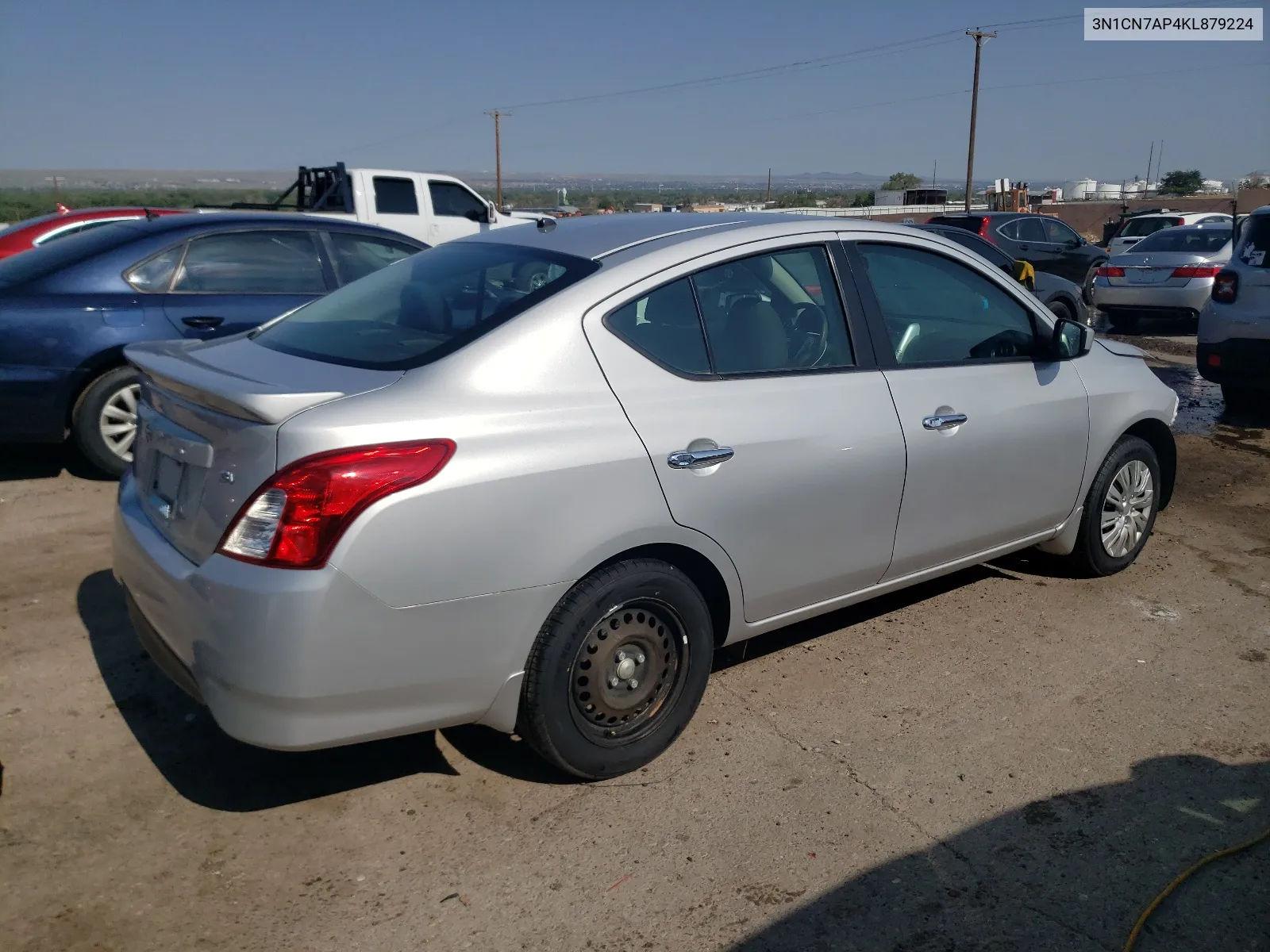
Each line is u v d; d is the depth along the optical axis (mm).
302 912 2635
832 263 3697
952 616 4500
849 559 3662
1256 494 6449
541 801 3119
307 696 2572
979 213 16969
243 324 6301
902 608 4582
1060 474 4418
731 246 3434
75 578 4699
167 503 3008
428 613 2676
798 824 3010
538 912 2643
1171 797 3166
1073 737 3508
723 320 3365
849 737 3492
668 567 3141
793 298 3570
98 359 5883
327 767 3287
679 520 3107
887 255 3885
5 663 3883
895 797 3146
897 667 4012
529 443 2812
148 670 3869
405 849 2895
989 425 4008
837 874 2793
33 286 5812
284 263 6590
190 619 2684
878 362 3725
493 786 3197
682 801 3121
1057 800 3143
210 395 2705
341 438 2566
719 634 3480
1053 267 16766
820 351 3607
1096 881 2773
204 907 2646
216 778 3213
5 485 6133
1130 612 4559
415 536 2621
